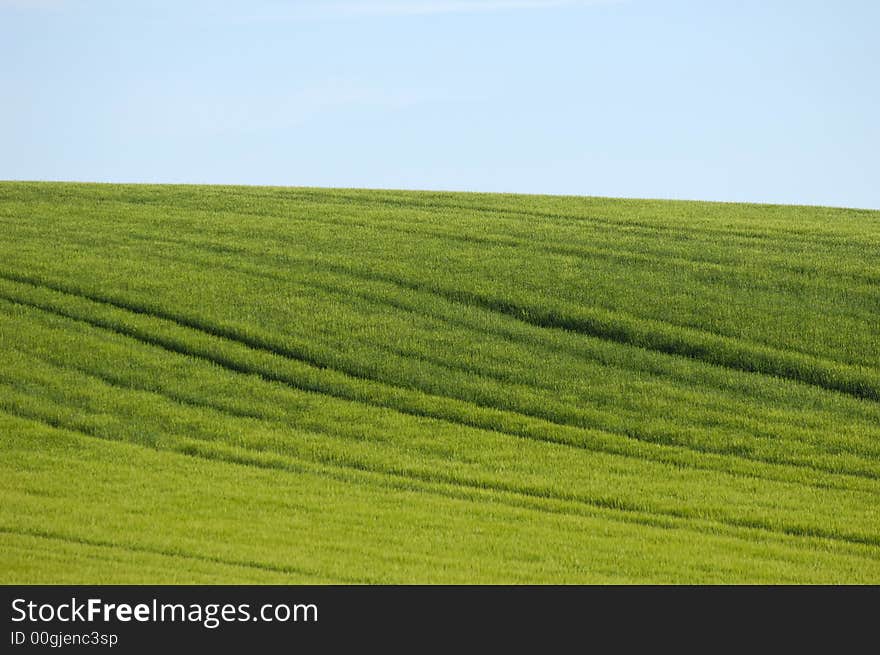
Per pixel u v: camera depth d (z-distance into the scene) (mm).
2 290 61906
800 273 66312
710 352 54812
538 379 51906
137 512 34281
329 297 62062
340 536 32594
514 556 31391
